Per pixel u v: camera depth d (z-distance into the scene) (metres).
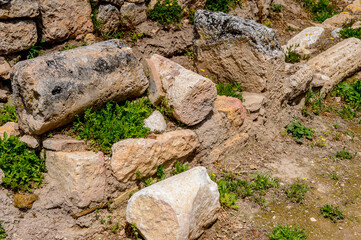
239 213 4.34
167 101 4.77
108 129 4.18
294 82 6.26
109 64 4.32
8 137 4.20
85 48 4.30
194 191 3.72
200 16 5.98
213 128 5.04
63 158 3.87
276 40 5.73
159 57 5.07
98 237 3.96
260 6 8.39
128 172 4.15
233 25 5.62
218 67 6.01
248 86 5.82
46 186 3.99
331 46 8.34
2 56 4.98
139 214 3.75
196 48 6.18
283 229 4.03
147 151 4.21
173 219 3.54
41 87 3.78
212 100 4.87
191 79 4.68
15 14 4.86
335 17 9.73
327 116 6.64
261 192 4.66
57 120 3.97
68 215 3.95
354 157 5.60
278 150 5.64
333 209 4.42
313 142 5.89
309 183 4.95
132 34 6.30
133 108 4.58
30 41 5.13
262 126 5.75
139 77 4.68
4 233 3.64
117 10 6.12
